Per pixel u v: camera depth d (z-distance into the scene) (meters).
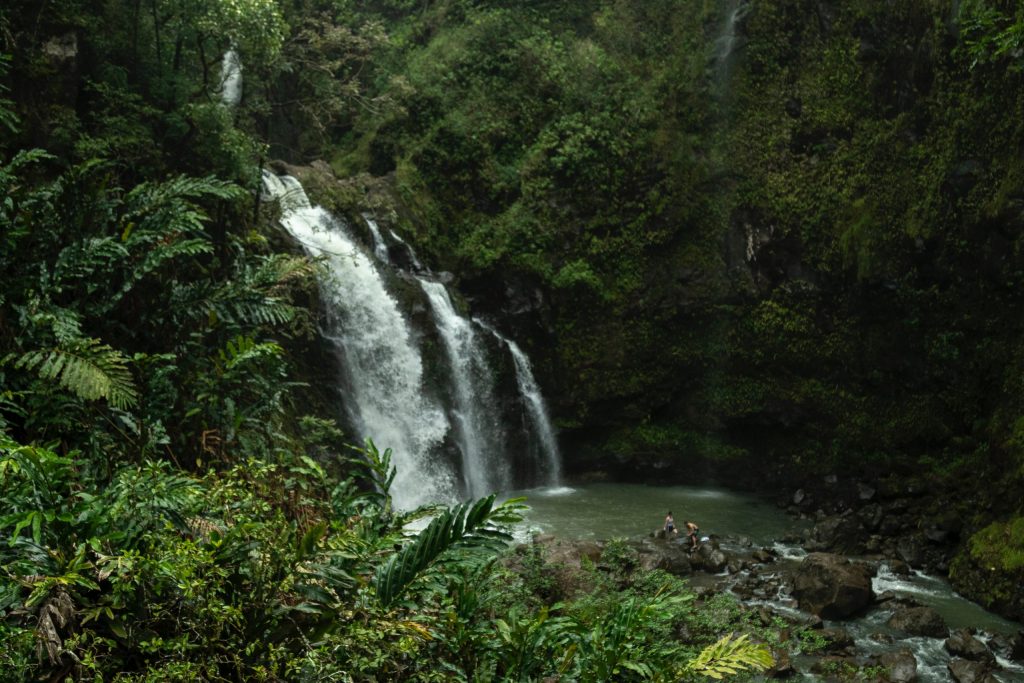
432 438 17.12
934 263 18.17
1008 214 16.56
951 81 17.80
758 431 20.27
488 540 5.18
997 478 15.14
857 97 19.52
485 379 18.89
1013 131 16.59
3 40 11.45
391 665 5.14
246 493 5.98
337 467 14.13
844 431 19.34
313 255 15.79
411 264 19.17
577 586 10.78
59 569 4.72
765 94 20.41
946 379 18.20
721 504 18.59
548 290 20.38
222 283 8.84
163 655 4.77
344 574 5.04
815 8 20.16
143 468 6.61
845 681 10.06
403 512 6.82
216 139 14.11
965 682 10.08
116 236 7.71
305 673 4.70
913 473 18.22
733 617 11.50
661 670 5.14
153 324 8.19
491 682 5.15
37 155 7.82
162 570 4.72
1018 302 16.94
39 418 6.54
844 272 19.23
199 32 13.96
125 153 12.96
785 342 19.84
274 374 8.76
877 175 19.03
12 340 6.91
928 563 14.70
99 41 13.62
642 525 16.56
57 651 4.40
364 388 16.20
